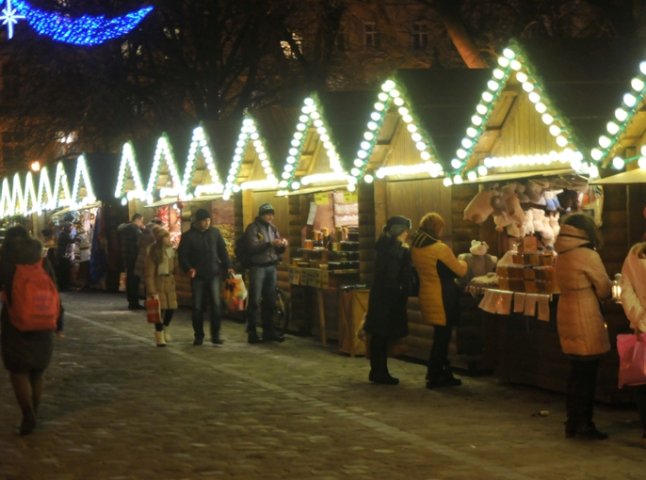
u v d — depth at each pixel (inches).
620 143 408.5
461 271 477.7
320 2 1064.8
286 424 399.5
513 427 388.5
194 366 562.9
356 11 1117.7
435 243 477.1
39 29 884.6
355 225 669.9
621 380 347.9
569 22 916.0
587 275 361.4
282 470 327.0
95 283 1200.8
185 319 834.8
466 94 523.8
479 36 947.3
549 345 456.4
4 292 390.6
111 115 1229.1
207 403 448.1
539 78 426.6
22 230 396.8
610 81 431.8
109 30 903.1
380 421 402.6
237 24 1159.0
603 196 416.2
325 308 673.6
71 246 1222.9
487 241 526.0
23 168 1551.4
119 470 331.3
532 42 441.7
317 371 537.6
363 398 455.2
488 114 479.2
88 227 1229.1
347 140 586.9
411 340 570.3
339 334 605.0
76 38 884.0
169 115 1224.2
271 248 666.2
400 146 579.8
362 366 553.6
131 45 1165.1
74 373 544.1
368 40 1219.2
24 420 387.9
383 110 545.6
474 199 514.0
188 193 846.5
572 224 368.8
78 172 1153.4
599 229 415.5
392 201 599.2
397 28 1143.6
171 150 861.2
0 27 1201.4
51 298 390.3
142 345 663.1
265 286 665.6
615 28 776.3
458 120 510.9
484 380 500.4
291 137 693.3
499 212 505.4
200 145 802.2
